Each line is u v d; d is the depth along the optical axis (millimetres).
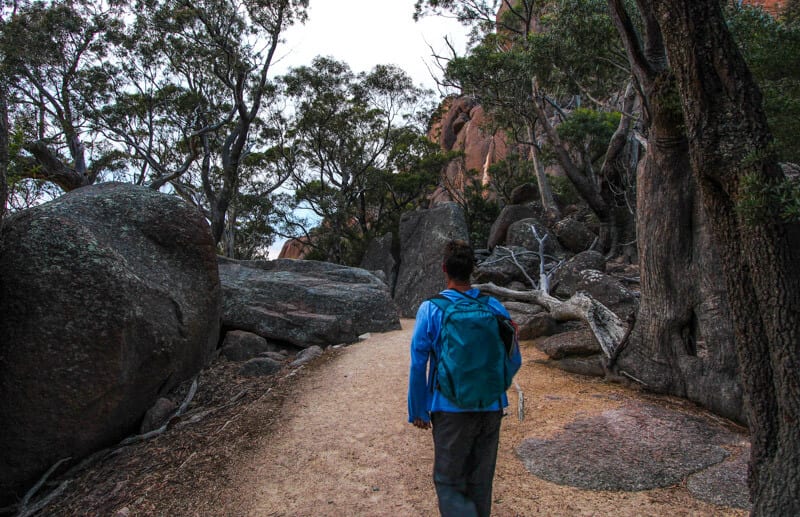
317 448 4988
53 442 5242
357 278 12133
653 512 3504
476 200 28469
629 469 4000
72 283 5516
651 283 6098
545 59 15469
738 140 2689
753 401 2799
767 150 2625
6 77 19094
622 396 5711
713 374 5457
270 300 10516
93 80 20875
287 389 6910
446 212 19062
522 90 18641
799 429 2535
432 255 18391
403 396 6367
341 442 5098
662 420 4777
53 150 19844
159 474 4758
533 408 5535
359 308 10844
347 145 30688
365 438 5168
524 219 18844
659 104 5609
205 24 21312
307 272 12180
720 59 2713
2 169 5391
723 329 5492
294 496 4133
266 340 9789
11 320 5254
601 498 3715
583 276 10273
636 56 5863
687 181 5855
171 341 6387
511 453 4543
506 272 15508
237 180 25984
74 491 4852
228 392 7180
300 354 9070
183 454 5160
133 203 7457
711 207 2893
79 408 5320
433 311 2957
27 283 5395
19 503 4941
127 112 21484
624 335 6285
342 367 7961
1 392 5074
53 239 5715
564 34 13836
